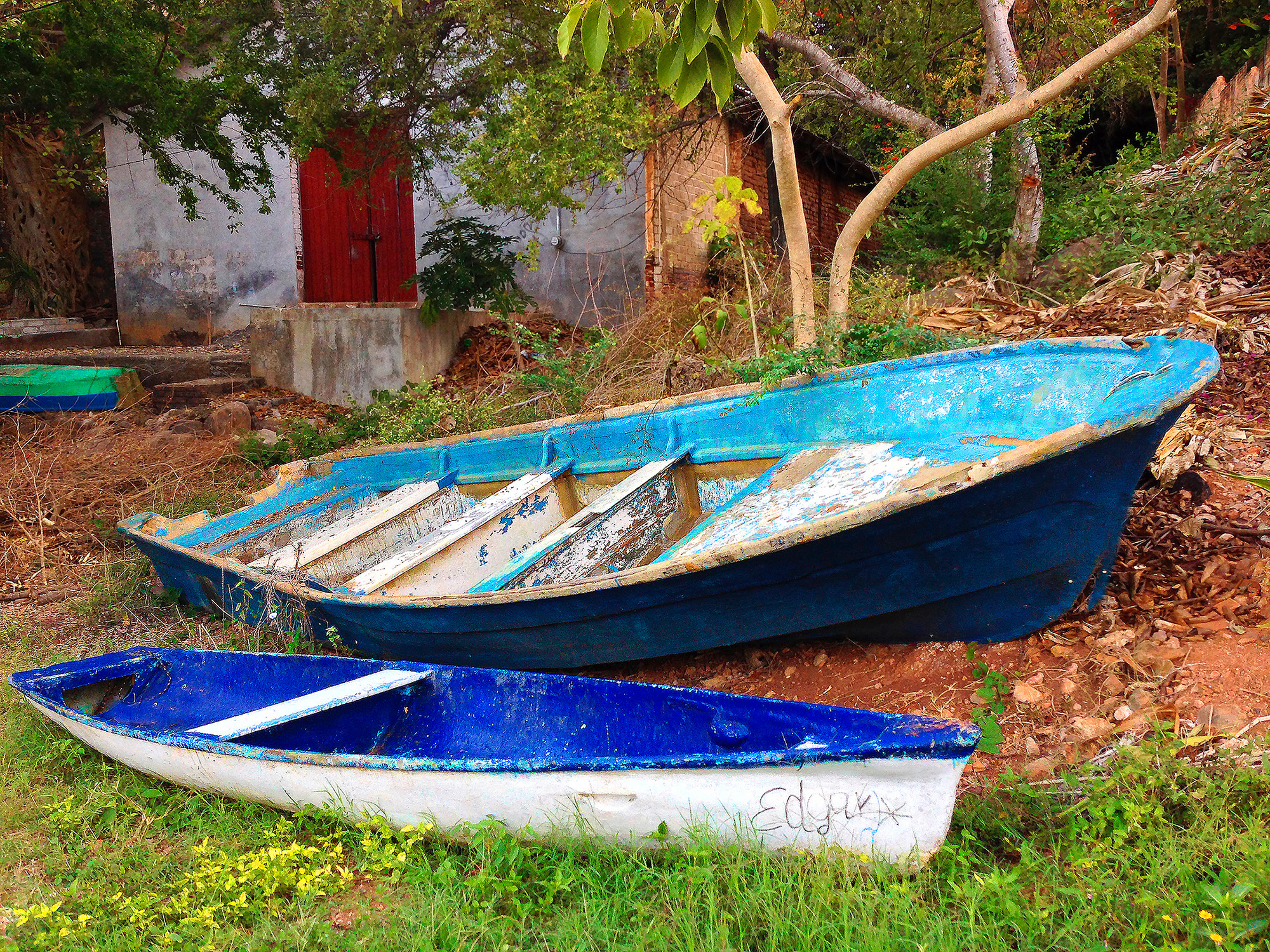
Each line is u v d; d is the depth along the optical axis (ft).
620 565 17.33
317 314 37.04
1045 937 8.57
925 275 34.04
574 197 38.83
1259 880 8.30
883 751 9.02
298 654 17.12
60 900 10.65
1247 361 21.08
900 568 12.98
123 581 24.09
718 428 18.22
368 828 11.73
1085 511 12.03
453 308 36.11
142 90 34.45
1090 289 27.07
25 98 34.88
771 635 14.51
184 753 12.92
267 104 35.17
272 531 22.97
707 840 10.04
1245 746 10.50
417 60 32.48
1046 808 10.34
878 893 9.09
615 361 29.12
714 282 39.45
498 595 15.15
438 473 23.24
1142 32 19.57
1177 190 30.83
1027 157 30.83
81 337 43.93
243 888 10.74
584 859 10.81
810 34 40.16
